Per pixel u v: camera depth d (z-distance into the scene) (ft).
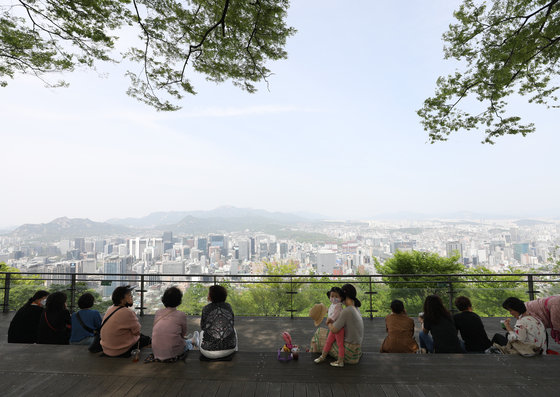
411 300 20.34
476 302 20.15
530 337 10.93
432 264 27.43
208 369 9.77
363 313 20.22
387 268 29.14
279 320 18.97
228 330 10.64
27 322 12.87
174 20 17.69
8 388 8.64
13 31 16.34
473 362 10.25
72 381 9.05
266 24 17.69
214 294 11.09
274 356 10.76
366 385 8.79
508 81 21.53
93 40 17.33
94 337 11.49
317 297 20.83
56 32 16.99
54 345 11.76
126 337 10.91
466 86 23.25
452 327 11.75
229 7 17.12
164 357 10.24
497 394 8.29
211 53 19.54
